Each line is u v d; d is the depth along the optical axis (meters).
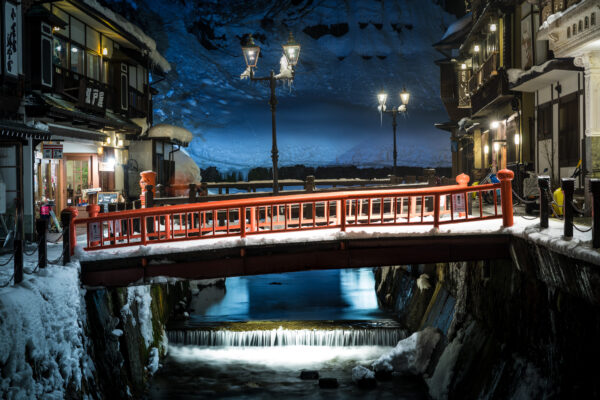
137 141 27.30
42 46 16.34
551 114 18.55
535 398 8.88
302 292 22.62
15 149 13.47
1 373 6.96
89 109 20.45
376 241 10.79
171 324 16.70
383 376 13.49
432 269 17.06
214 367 14.14
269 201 10.88
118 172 25.47
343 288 23.53
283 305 20.02
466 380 11.43
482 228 10.99
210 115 102.38
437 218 11.06
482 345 11.62
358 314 18.52
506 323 10.73
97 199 21.11
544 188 10.15
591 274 7.30
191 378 13.44
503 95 20.62
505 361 10.34
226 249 10.46
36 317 7.86
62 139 20.22
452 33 33.84
